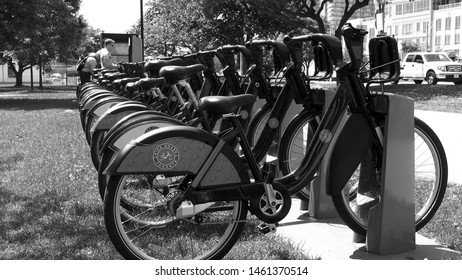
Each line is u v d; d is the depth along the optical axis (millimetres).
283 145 4273
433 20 86500
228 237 3363
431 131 3941
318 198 4570
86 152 7953
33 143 9109
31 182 5996
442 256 3633
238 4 31797
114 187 3137
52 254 3768
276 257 3650
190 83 5617
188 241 3729
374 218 3662
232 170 3238
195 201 3170
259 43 4387
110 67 10430
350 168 3643
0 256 3740
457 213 4543
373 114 3682
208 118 3846
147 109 4660
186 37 35188
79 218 4609
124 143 3779
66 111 16844
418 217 3969
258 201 3312
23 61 49406
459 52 81125
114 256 3732
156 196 3865
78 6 34250
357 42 3652
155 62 4887
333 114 3709
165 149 3096
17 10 24375
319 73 4207
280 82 4227
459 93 19891
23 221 4551
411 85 25984
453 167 6695
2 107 19641
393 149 3582
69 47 32312
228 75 4977
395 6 95500
